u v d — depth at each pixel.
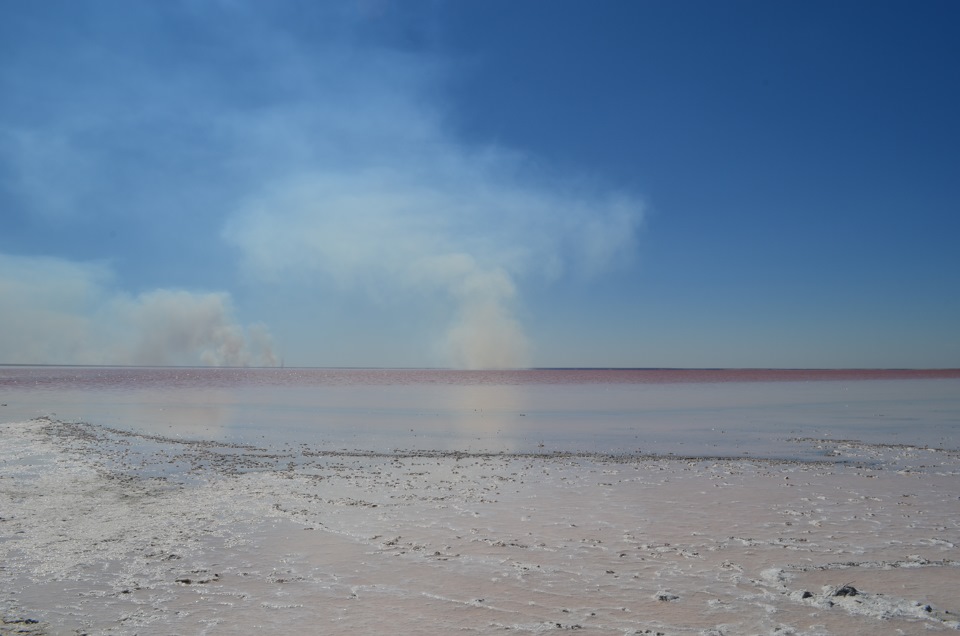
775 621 7.38
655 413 35.50
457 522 11.83
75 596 8.26
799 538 10.73
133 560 9.67
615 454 20.52
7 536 10.89
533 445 22.61
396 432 26.22
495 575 8.98
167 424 28.62
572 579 8.83
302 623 7.42
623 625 7.31
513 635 7.07
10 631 7.17
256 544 10.48
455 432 26.30
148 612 7.74
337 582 8.75
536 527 11.48
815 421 31.09
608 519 12.05
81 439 23.36
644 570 9.18
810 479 16.12
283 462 18.75
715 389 63.69
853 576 8.88
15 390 54.59
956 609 7.68
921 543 10.41
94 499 13.71
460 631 7.18
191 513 12.50
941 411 36.62
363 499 13.75
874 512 12.53
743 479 16.12
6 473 16.73
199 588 8.54
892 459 19.47
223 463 18.45
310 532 11.17
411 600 8.10
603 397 50.16
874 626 7.20
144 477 16.25
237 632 7.19
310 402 42.91
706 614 7.60
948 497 13.90
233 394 51.34
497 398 48.44
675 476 16.56
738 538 10.76
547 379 94.56
